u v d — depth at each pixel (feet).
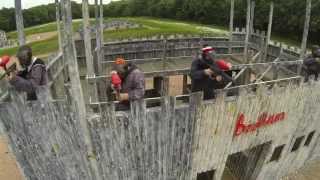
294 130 58.44
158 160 43.55
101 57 66.18
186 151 44.96
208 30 198.49
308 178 66.54
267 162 59.00
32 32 210.38
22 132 38.19
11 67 35.63
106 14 312.29
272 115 52.16
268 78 61.98
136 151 41.55
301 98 55.01
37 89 36.11
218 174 51.01
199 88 43.50
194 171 47.67
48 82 42.47
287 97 52.44
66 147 39.37
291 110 54.85
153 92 67.72
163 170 44.70
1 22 258.16
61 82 52.70
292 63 57.67
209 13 248.32
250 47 87.04
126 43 85.71
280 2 196.03
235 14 218.59
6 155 73.77
